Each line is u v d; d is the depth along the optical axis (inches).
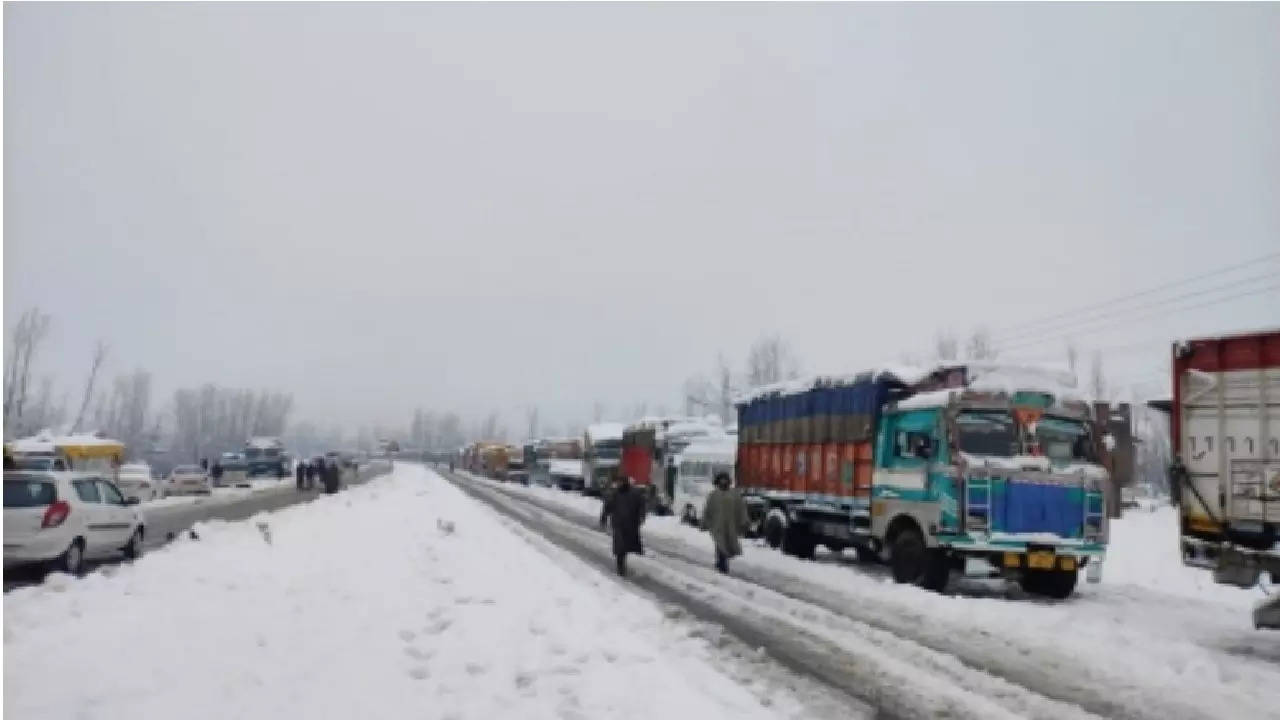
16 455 1392.7
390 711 275.0
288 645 353.4
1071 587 567.2
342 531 880.9
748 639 417.7
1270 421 414.0
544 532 1020.5
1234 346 432.1
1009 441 571.2
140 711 259.6
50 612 386.9
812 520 750.5
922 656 383.6
